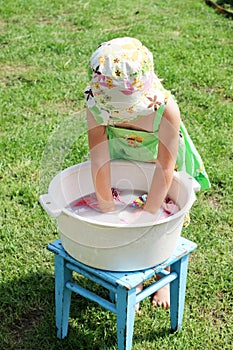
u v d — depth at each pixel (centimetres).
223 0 688
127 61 204
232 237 305
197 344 243
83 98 446
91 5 670
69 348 242
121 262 212
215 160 367
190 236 303
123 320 217
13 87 464
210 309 262
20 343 244
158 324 253
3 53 530
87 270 222
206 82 475
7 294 266
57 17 633
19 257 289
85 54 530
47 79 476
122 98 209
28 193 334
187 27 604
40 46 543
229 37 581
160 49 539
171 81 473
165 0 696
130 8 665
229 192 339
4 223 312
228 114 421
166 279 232
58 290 238
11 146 378
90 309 261
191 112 425
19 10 648
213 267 283
